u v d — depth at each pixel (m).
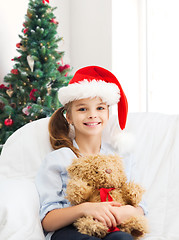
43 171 1.25
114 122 1.54
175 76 2.57
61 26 3.00
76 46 2.99
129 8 2.74
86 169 1.08
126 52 2.74
